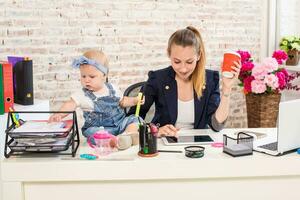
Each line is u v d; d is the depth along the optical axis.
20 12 3.22
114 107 2.02
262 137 1.95
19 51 3.26
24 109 2.46
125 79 3.52
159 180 1.58
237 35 3.76
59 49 3.34
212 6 3.63
